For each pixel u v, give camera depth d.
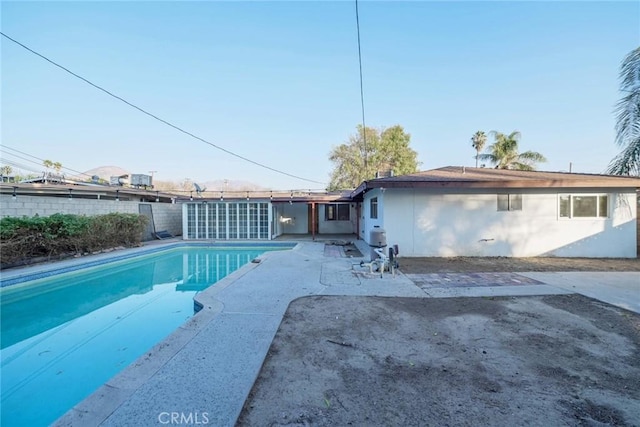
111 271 9.80
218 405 2.32
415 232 9.82
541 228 9.76
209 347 3.31
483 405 2.33
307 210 19.83
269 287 5.93
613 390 2.53
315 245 13.27
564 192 9.74
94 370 3.68
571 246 9.71
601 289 5.74
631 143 9.52
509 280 6.52
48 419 2.76
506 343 3.45
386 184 9.09
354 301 5.05
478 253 9.80
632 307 4.68
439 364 2.98
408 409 2.29
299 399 2.42
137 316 5.68
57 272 8.11
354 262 8.81
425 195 9.84
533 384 2.62
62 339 4.62
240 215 16.34
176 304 6.48
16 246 8.20
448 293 5.52
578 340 3.51
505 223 9.79
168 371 2.80
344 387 2.59
